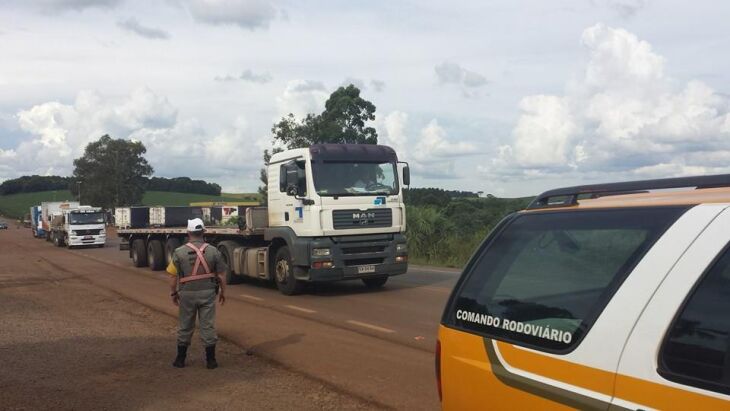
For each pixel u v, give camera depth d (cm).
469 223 2436
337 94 3125
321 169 1254
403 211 1334
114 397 606
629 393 227
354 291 1357
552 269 284
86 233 3812
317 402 584
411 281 1517
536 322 277
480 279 320
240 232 1478
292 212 1302
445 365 324
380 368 693
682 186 283
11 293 1459
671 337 221
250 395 609
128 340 874
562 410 251
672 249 235
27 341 866
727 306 213
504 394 281
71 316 1095
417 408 559
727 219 226
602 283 256
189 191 13988
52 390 630
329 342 831
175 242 1966
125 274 1978
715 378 208
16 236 6412
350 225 1265
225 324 983
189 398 602
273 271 1397
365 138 3075
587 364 244
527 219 316
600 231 269
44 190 17138
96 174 10688
